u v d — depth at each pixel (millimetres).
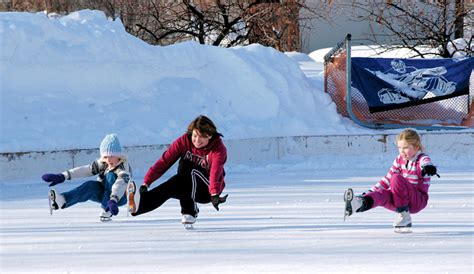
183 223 18250
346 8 72125
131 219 20203
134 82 37375
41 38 35125
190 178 17922
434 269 13172
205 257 14508
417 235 17156
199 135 17375
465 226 18516
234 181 29438
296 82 41625
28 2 65125
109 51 36969
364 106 41062
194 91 38688
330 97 41938
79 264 13875
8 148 29203
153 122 35062
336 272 12953
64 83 35094
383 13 67375
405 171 17469
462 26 60844
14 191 26531
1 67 33562
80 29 37000
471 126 40781
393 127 40406
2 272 13219
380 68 41344
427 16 60156
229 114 38312
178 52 39875
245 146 35688
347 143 37781
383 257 14398
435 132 37938
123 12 66062
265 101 39781
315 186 27641
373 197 17000
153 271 13148
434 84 41156
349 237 16922
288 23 64812
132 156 32000
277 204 23016
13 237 17188
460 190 26141
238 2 63188
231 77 40688
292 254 14781
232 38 65000
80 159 30469
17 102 33000
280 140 37094
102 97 35656
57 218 20391
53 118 32812
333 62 43062
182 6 64375
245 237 17016
